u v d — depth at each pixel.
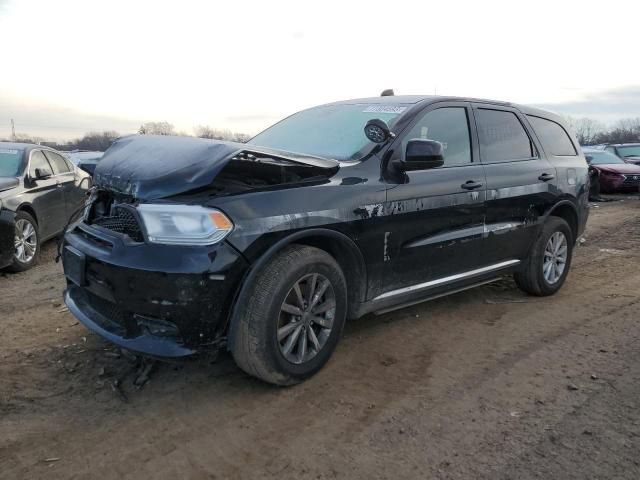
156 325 3.06
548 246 5.33
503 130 4.94
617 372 3.64
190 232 2.94
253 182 3.20
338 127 4.31
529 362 3.82
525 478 2.54
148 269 2.93
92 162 3.96
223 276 2.97
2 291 5.64
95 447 2.80
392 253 3.82
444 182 4.14
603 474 2.56
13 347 4.01
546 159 5.30
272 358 3.20
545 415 3.09
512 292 5.57
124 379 3.53
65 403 3.23
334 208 3.41
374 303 3.84
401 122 4.04
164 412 3.14
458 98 4.57
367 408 3.19
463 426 2.99
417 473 2.59
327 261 3.40
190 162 3.13
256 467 2.64
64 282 6.00
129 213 3.11
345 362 3.79
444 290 4.38
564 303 5.21
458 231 4.30
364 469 2.62
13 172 6.96
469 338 4.27
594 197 15.15
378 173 3.74
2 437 2.87
